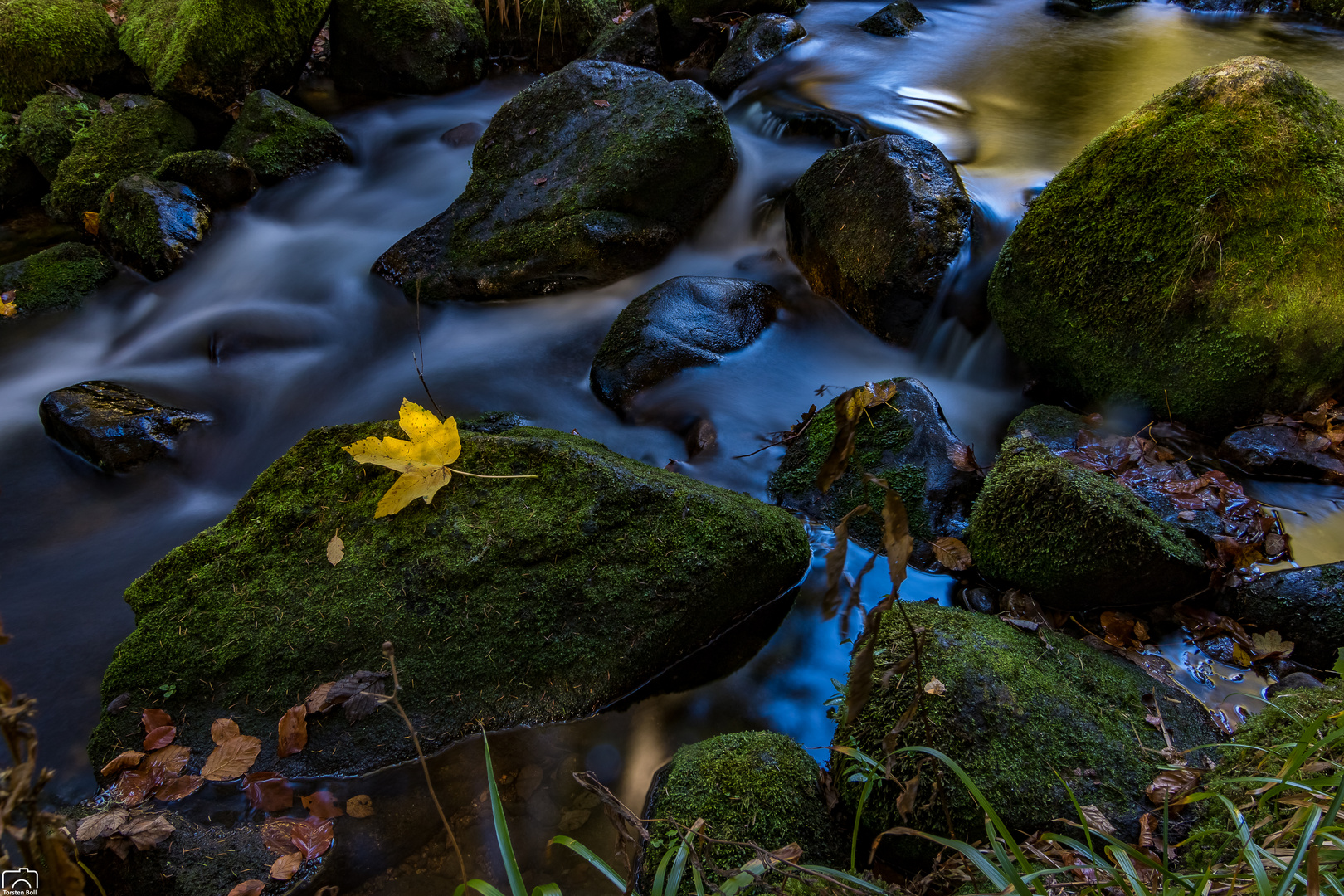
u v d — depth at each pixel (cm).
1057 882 203
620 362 489
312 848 260
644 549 314
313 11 816
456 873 255
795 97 761
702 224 619
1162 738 258
